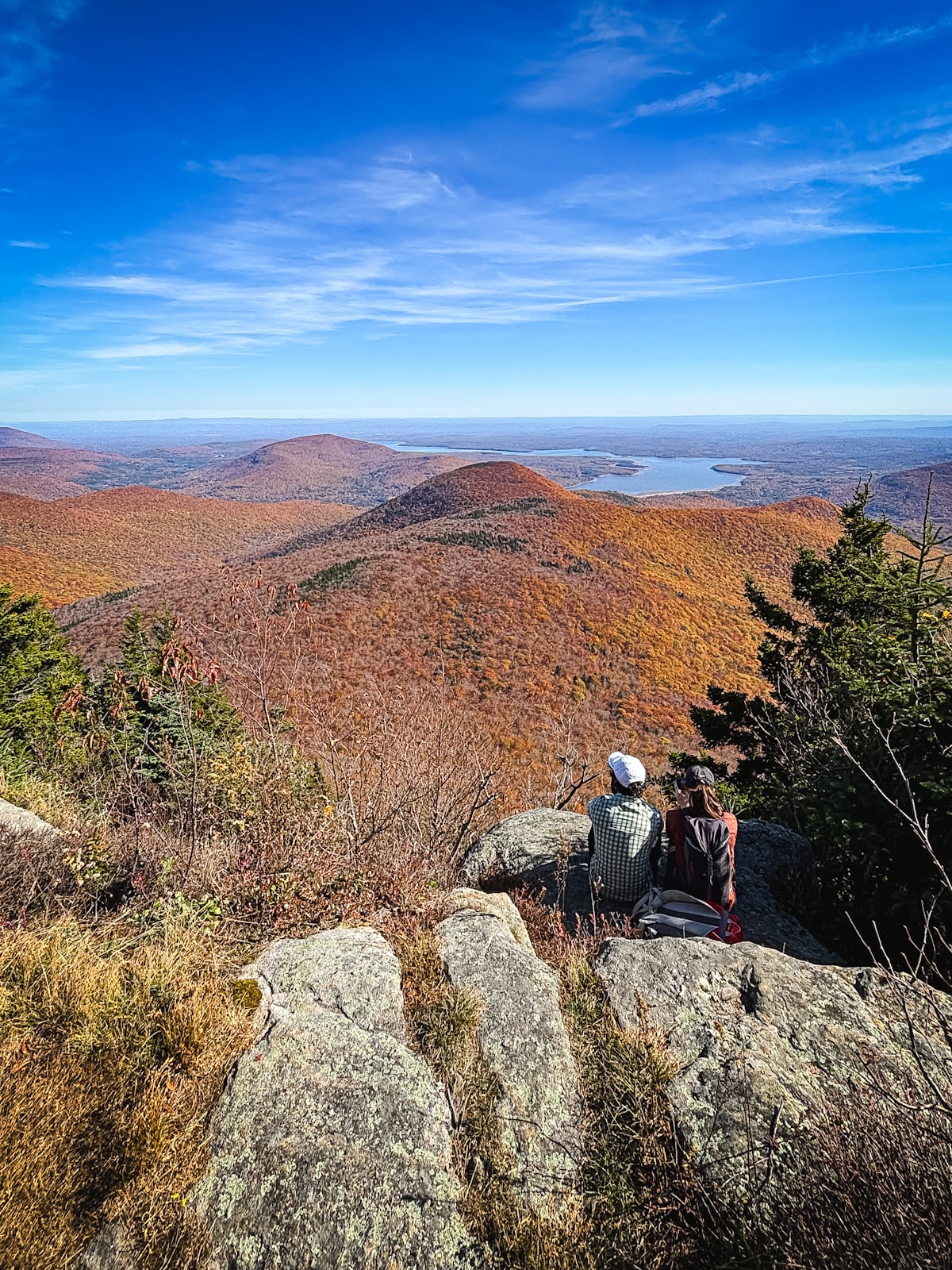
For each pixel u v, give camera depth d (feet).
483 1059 6.70
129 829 11.74
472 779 20.15
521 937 9.72
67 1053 6.08
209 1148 5.46
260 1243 4.79
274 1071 6.25
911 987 7.50
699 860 9.70
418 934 8.84
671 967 8.19
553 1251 4.87
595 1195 5.29
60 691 44.09
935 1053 6.69
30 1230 4.58
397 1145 5.61
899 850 10.59
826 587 30.83
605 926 9.93
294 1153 5.44
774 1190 5.10
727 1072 6.45
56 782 16.60
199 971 7.72
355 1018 7.13
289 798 11.94
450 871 13.64
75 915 9.07
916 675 12.79
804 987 7.83
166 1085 5.90
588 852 13.26
